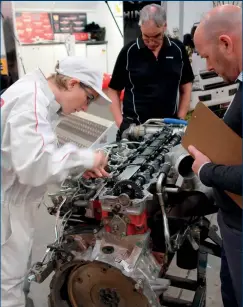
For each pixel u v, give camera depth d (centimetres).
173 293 207
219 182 118
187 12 365
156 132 189
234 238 131
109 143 180
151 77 240
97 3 530
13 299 148
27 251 146
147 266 131
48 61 480
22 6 468
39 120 123
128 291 136
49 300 145
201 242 173
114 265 125
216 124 121
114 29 524
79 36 517
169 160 152
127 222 129
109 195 128
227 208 130
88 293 145
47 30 489
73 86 133
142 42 236
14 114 122
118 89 257
